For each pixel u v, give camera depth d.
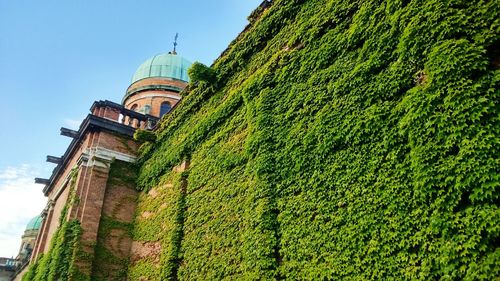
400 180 7.59
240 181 12.66
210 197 14.14
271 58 13.26
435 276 6.54
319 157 9.67
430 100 7.32
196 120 17.58
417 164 7.21
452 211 6.56
